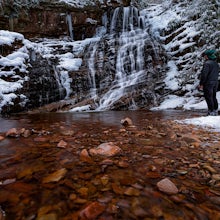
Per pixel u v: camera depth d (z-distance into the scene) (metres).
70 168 1.97
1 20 10.63
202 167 2.04
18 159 2.21
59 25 12.32
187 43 10.55
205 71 5.36
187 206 1.38
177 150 2.57
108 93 9.16
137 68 10.55
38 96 8.41
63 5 12.19
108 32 13.88
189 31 10.84
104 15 13.93
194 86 8.84
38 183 1.67
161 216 1.28
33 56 9.05
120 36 12.46
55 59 9.83
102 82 9.88
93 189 1.58
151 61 10.66
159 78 9.93
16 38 8.66
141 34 12.50
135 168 1.99
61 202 1.41
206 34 8.93
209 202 1.43
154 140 3.03
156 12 14.83
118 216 1.27
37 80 8.52
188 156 2.36
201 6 9.80
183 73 9.30
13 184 1.65
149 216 1.28
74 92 9.42
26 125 4.39
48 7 11.84
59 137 3.18
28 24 11.43
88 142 2.89
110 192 1.54
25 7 11.13
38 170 1.92
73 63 10.10
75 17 12.80
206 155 2.40
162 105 8.55
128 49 10.99
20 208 1.34
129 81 9.81
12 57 8.19
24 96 7.85
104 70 10.12
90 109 8.17
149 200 1.44
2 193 1.52
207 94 5.52
